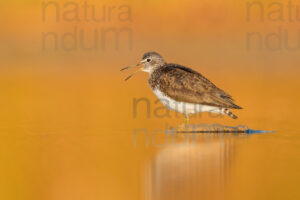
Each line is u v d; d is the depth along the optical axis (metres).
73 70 28.41
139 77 26.95
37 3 32.06
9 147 13.45
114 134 15.01
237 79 25.28
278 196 9.93
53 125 16.06
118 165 11.91
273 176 11.05
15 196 10.16
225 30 32.72
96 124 16.31
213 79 25.23
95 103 20.02
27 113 17.91
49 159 12.37
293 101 20.05
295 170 11.41
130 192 10.17
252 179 10.85
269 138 14.40
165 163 12.00
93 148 13.38
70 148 13.38
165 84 16.27
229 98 15.97
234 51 31.47
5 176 11.20
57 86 23.89
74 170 11.56
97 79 26.05
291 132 15.11
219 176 11.08
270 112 18.06
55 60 30.33
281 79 25.31
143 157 12.52
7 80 25.30
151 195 10.03
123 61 30.61
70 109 18.70
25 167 11.77
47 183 10.79
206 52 31.50
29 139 14.27
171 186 10.49
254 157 12.46
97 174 11.27
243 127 15.34
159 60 17.44
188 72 16.33
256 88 22.89
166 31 32.66
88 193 10.23
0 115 17.53
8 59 30.34
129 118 17.31
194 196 9.95
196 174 11.21
